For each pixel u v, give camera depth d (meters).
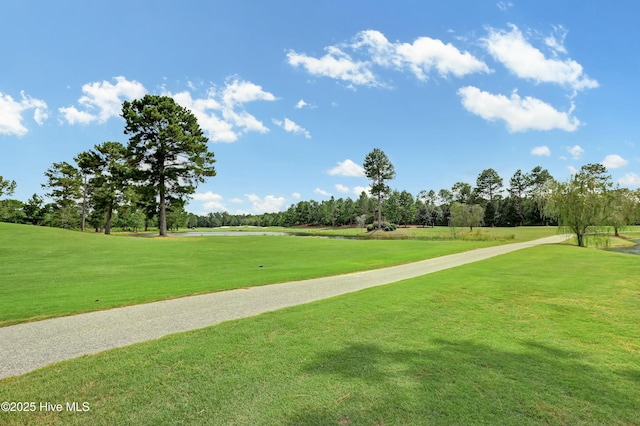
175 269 14.58
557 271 13.73
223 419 3.08
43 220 52.62
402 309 7.21
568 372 4.22
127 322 6.28
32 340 5.27
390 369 4.18
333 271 13.95
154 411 3.20
